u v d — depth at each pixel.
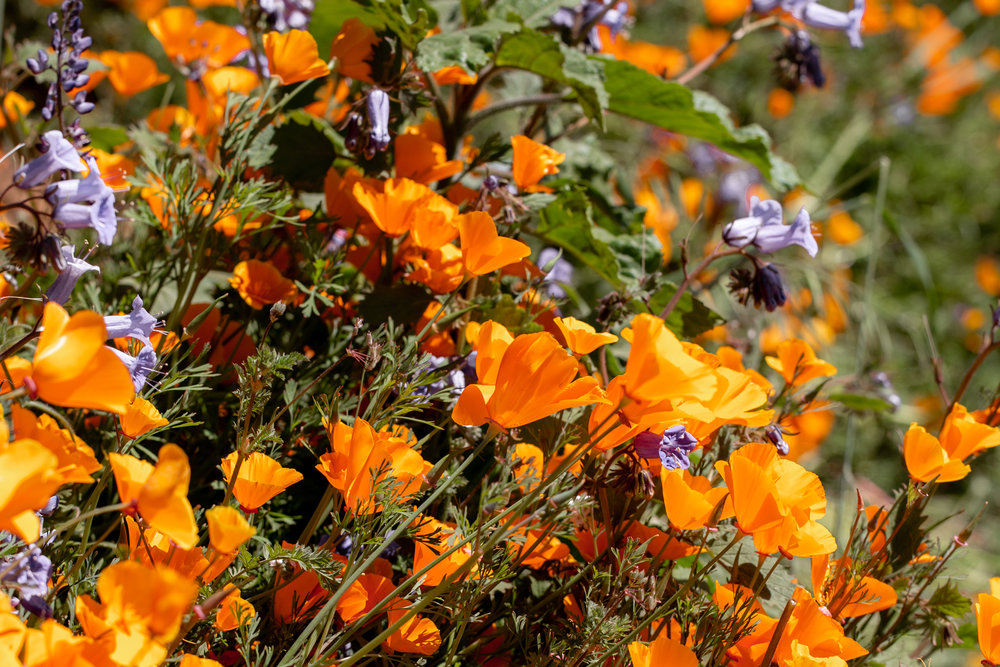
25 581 1.45
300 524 1.62
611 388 1.49
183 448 1.62
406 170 1.69
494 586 1.53
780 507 1.51
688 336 1.74
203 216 1.65
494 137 1.70
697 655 1.53
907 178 4.75
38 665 1.41
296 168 1.69
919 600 1.62
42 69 1.55
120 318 1.50
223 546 1.43
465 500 1.57
